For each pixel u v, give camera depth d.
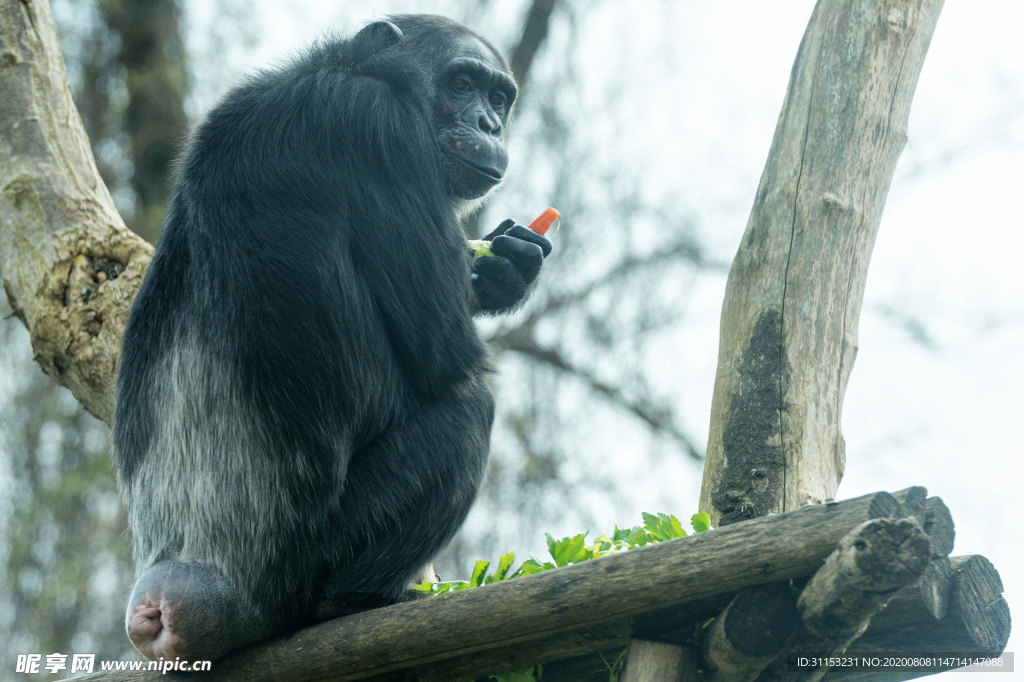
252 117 8.77
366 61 9.37
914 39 9.82
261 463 7.93
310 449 7.88
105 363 11.50
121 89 30.80
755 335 9.54
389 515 8.12
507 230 10.69
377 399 8.23
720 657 6.87
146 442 8.78
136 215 30.58
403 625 7.34
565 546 8.62
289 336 7.91
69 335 11.75
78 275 11.95
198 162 8.87
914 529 5.99
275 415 7.90
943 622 6.79
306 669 7.65
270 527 7.88
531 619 6.97
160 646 7.67
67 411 28.00
